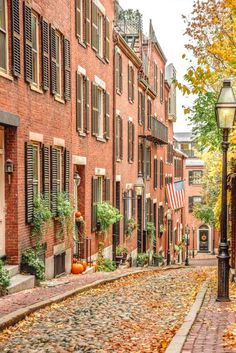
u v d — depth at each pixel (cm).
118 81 2916
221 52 1402
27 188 1498
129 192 3247
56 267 1811
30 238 1546
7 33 1390
